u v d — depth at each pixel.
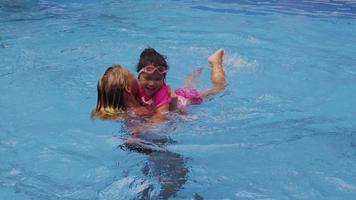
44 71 5.75
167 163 3.72
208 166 3.70
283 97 5.11
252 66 6.05
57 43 6.99
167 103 4.23
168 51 6.62
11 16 8.75
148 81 4.12
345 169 3.70
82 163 3.74
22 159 3.80
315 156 3.89
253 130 4.31
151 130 4.07
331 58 6.52
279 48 6.93
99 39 7.21
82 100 4.94
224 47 6.85
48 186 3.43
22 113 4.63
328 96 5.20
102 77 4.18
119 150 3.92
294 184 3.48
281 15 9.20
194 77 5.57
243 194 3.34
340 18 9.05
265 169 3.68
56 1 10.27
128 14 9.07
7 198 3.28
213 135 4.17
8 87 5.25
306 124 4.48
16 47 6.75
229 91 5.17
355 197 3.32
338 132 4.32
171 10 9.48
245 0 10.71
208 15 9.08
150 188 3.40
